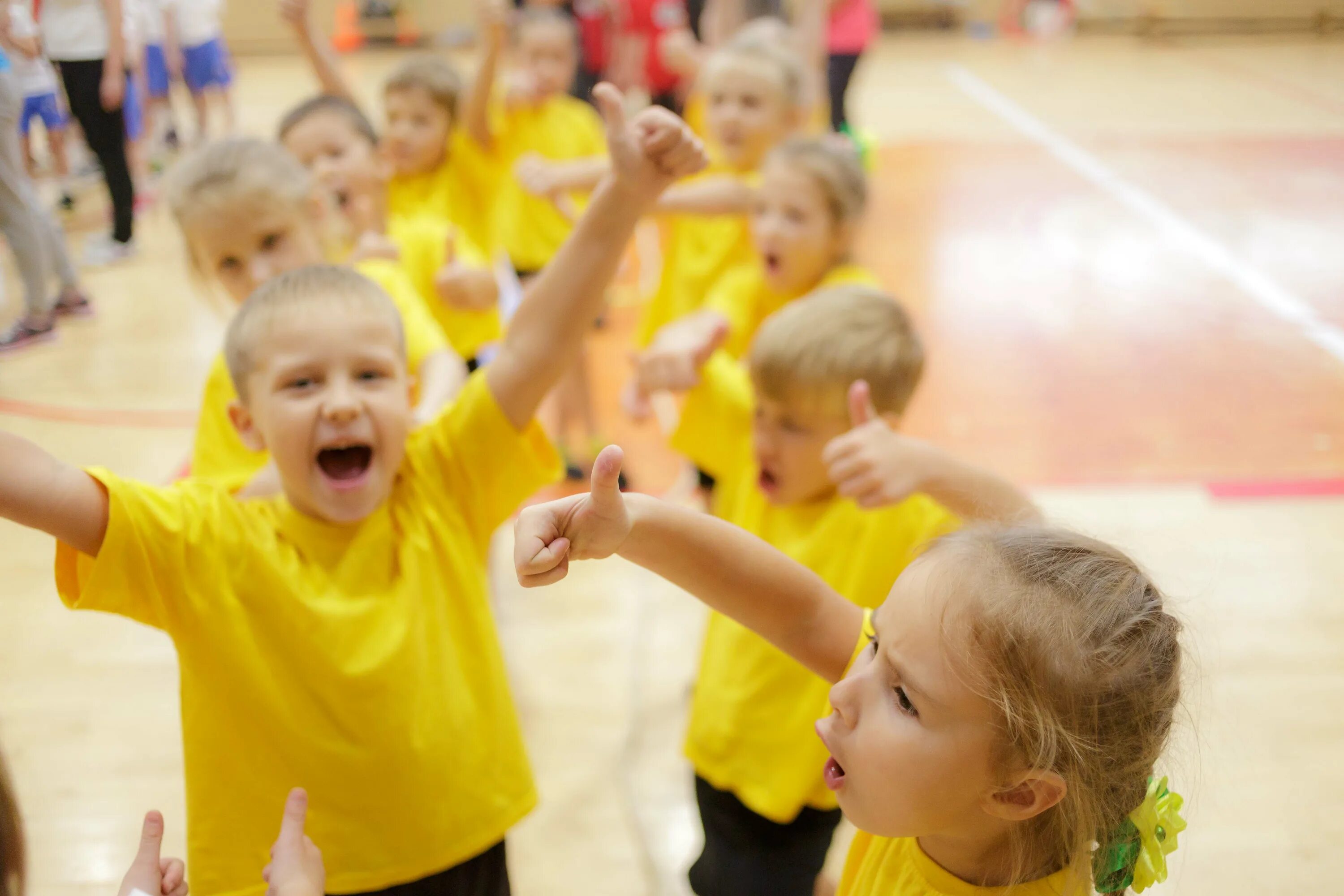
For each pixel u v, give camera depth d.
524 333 1.33
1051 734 0.84
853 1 6.63
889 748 0.87
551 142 3.87
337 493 1.25
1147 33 13.02
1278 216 6.19
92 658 2.53
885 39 13.27
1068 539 0.93
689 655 2.62
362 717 1.24
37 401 3.65
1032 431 3.73
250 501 1.30
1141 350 4.44
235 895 1.26
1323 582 2.80
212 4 6.10
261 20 11.32
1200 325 4.70
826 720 0.93
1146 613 0.88
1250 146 7.72
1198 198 6.55
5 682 2.44
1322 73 10.51
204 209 1.82
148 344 4.04
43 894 1.89
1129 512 3.17
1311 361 4.30
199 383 3.81
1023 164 7.42
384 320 1.29
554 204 2.96
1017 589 0.86
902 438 1.30
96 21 3.28
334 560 1.27
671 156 1.26
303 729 1.23
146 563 1.19
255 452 1.44
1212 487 3.31
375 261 2.14
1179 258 5.55
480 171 3.30
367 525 1.29
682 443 1.93
